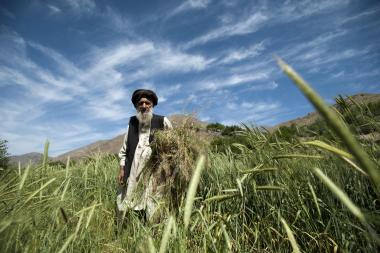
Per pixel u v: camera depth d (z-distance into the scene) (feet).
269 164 8.20
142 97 12.89
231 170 9.29
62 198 5.55
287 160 7.96
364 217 2.23
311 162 7.61
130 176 11.92
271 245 6.74
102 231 6.50
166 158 9.18
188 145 9.51
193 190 2.60
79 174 12.42
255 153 9.12
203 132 10.56
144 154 12.03
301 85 1.29
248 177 7.91
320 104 1.27
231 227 6.75
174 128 10.14
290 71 1.33
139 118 12.79
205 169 9.77
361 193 6.46
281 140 8.88
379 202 6.34
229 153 10.31
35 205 5.30
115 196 12.16
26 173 5.18
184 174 9.00
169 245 4.84
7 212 4.85
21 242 4.68
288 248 6.88
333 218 6.55
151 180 8.87
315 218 7.29
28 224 4.78
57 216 5.40
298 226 7.39
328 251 6.49
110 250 6.08
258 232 6.98
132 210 6.39
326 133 7.27
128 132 13.07
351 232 6.14
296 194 7.54
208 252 5.24
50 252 4.77
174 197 8.90
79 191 9.20
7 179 6.36
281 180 7.91
